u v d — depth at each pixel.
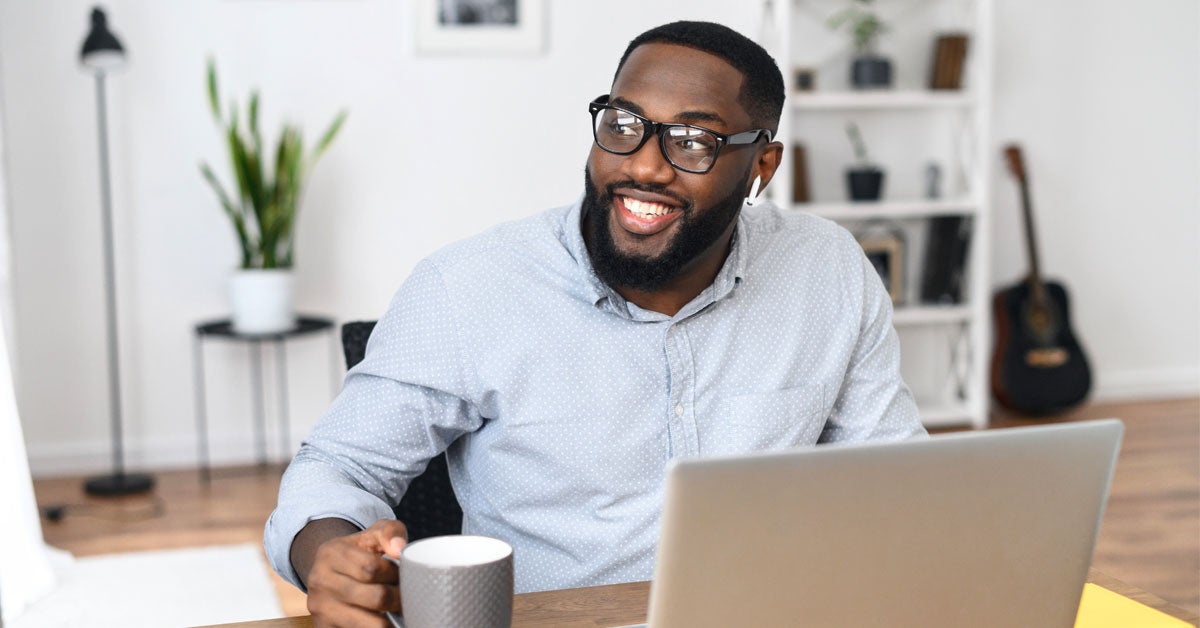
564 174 4.24
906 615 0.81
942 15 4.61
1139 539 3.15
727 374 1.33
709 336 1.32
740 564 0.75
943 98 4.40
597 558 1.29
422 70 4.08
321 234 4.07
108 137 3.83
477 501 1.34
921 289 4.63
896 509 0.77
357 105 4.04
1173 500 3.50
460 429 1.31
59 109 3.78
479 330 1.27
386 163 4.09
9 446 2.71
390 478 1.27
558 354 1.28
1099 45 4.80
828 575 0.78
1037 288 4.62
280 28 3.95
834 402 1.43
